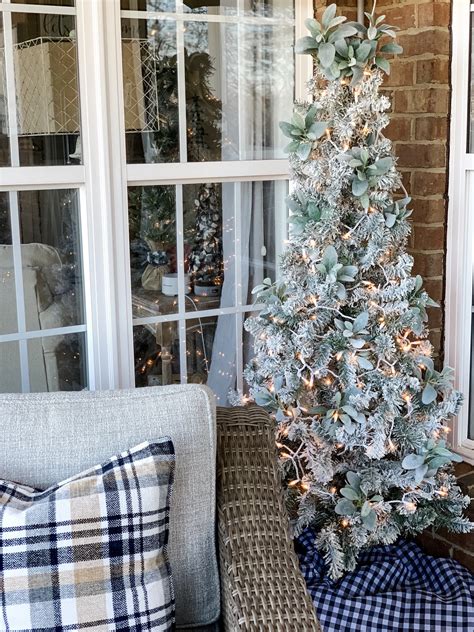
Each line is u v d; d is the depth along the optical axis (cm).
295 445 228
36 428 149
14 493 142
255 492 154
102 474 140
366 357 204
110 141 217
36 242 214
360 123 202
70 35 210
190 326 244
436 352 246
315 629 125
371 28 199
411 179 241
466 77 233
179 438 151
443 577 224
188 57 231
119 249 223
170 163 230
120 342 227
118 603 135
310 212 204
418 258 242
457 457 210
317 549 218
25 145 208
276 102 248
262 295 214
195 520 152
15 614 131
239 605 130
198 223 240
